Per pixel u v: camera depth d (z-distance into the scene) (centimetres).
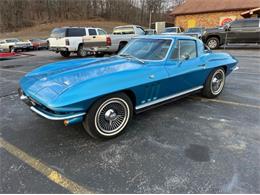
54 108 239
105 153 265
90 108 268
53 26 4859
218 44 1365
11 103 434
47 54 1530
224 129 323
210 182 218
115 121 296
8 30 4712
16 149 273
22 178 223
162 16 5812
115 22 5612
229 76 654
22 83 315
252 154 262
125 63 333
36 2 5375
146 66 326
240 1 2222
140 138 299
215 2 2361
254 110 393
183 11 2445
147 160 251
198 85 423
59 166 241
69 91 250
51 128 327
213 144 283
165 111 388
